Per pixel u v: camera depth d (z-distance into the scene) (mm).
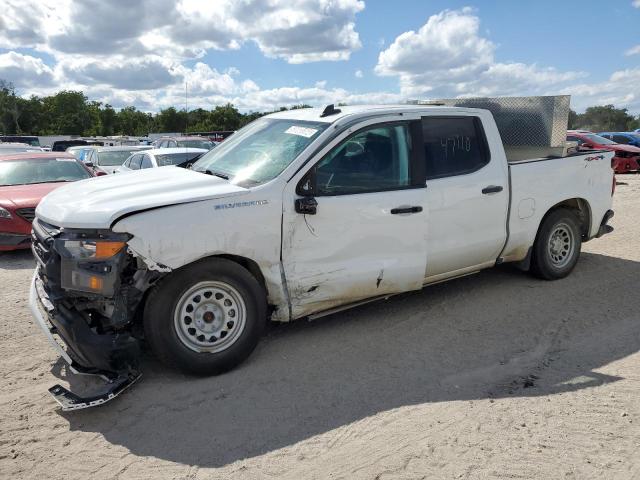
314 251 4328
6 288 6527
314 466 2986
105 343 3627
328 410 3553
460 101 6781
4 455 3150
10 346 4691
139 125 123250
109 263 3594
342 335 4723
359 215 4449
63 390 3613
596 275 6262
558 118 6027
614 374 3906
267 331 4832
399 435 3248
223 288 3988
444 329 4820
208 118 99938
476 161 5199
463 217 5070
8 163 9859
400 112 4766
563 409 3469
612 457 2977
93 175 10359
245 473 2945
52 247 3781
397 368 4113
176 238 3736
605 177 6332
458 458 3008
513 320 4988
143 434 3340
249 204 4023
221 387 3873
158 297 3775
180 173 4691
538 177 5609
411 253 4758
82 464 3061
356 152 4520
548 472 2871
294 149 4434
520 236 5578
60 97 125125
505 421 3355
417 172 4766
